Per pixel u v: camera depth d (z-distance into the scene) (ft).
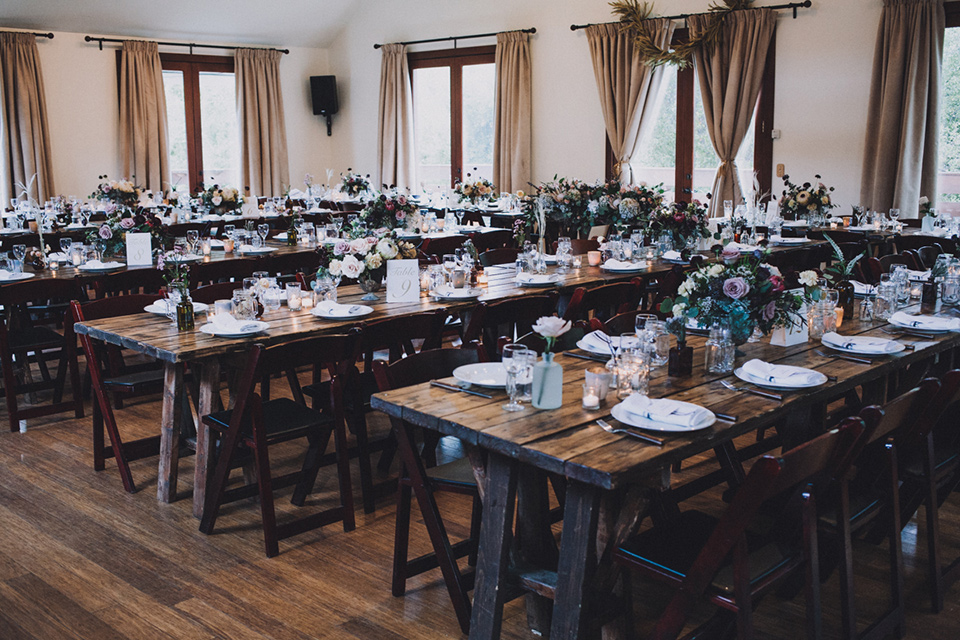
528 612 8.09
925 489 8.37
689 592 6.37
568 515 6.72
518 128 32.09
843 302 11.30
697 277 8.75
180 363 10.80
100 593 8.75
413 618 8.32
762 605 8.53
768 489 5.85
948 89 24.30
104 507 10.94
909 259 16.92
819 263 21.01
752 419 7.21
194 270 16.70
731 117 27.12
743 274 8.72
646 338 8.81
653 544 6.95
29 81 30.27
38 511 10.80
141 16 32.01
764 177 27.55
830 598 8.66
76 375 14.51
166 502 11.09
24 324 16.76
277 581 9.03
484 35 32.78
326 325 11.34
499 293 13.87
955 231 21.40
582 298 13.34
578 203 22.12
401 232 22.56
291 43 36.68
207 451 10.34
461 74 34.09
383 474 12.09
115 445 11.36
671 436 6.73
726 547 6.13
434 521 8.00
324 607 8.50
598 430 6.93
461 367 8.61
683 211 18.76
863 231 22.25
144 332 10.92
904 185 24.23
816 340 10.14
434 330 11.96
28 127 30.40
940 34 23.58
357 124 37.55
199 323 11.46
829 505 7.69
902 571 7.96
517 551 7.75
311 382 16.67
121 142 32.81
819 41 25.81
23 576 9.11
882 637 7.73
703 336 10.56
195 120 35.06
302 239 21.66
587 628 6.82
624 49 29.12
